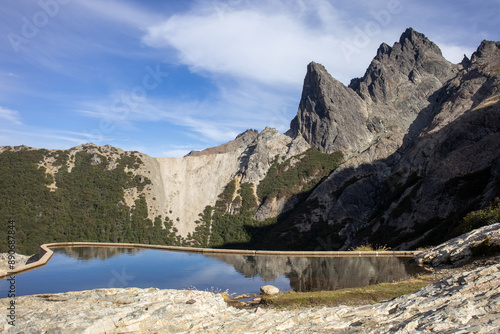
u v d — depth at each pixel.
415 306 12.39
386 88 166.88
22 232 93.12
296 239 105.50
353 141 149.50
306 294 18.67
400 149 130.25
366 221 100.19
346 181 122.12
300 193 133.88
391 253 30.41
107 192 129.25
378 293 18.00
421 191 77.56
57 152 139.38
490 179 62.28
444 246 25.80
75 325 11.05
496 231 22.08
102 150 152.75
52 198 114.31
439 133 98.44
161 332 11.38
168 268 26.23
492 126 80.75
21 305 13.60
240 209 135.62
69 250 33.62
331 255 30.80
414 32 187.88
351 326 12.08
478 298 11.31
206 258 30.22
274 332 11.84
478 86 111.75
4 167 119.00
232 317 13.73
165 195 142.75
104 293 15.78
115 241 112.62
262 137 167.75
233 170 160.00
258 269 26.17
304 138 162.38
